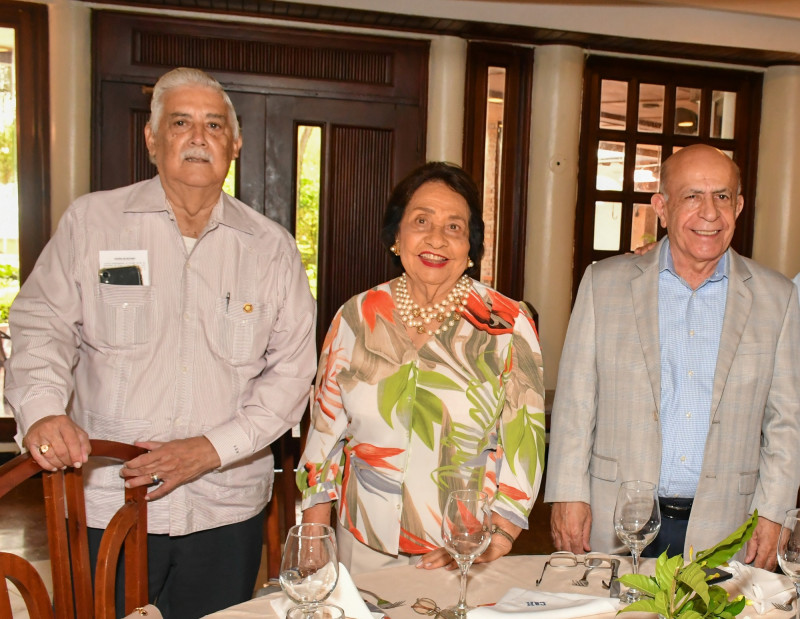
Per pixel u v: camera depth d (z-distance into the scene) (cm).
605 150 488
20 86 398
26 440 149
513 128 468
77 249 177
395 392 172
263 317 189
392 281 187
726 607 96
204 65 421
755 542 182
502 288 480
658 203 195
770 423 189
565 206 469
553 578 144
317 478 176
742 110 506
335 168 447
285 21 426
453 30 441
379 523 168
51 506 143
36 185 407
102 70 407
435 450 169
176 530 179
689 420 184
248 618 124
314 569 112
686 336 187
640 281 192
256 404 185
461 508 125
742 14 465
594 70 480
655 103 494
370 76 444
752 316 187
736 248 515
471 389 172
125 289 177
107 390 177
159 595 188
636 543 131
